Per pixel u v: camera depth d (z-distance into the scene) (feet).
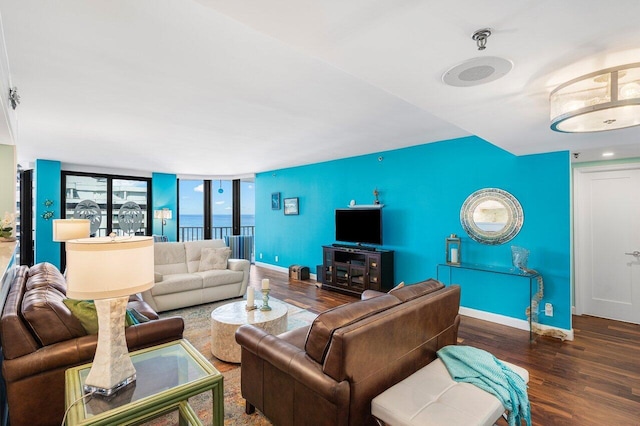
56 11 5.07
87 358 6.30
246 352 6.97
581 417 6.87
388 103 9.52
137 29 5.62
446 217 14.23
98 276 4.42
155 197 25.40
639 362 9.32
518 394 5.67
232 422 6.73
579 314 13.83
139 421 4.79
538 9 3.54
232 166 22.48
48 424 6.01
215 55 6.59
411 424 4.71
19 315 6.18
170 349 6.68
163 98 9.04
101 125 11.84
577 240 13.84
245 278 16.48
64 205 21.30
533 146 10.46
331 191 19.63
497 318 12.75
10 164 10.53
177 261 16.16
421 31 4.00
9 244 9.91
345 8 3.52
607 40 4.19
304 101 9.32
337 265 17.51
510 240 12.44
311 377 5.27
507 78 5.36
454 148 13.97
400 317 5.90
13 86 8.00
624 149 11.02
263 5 3.47
